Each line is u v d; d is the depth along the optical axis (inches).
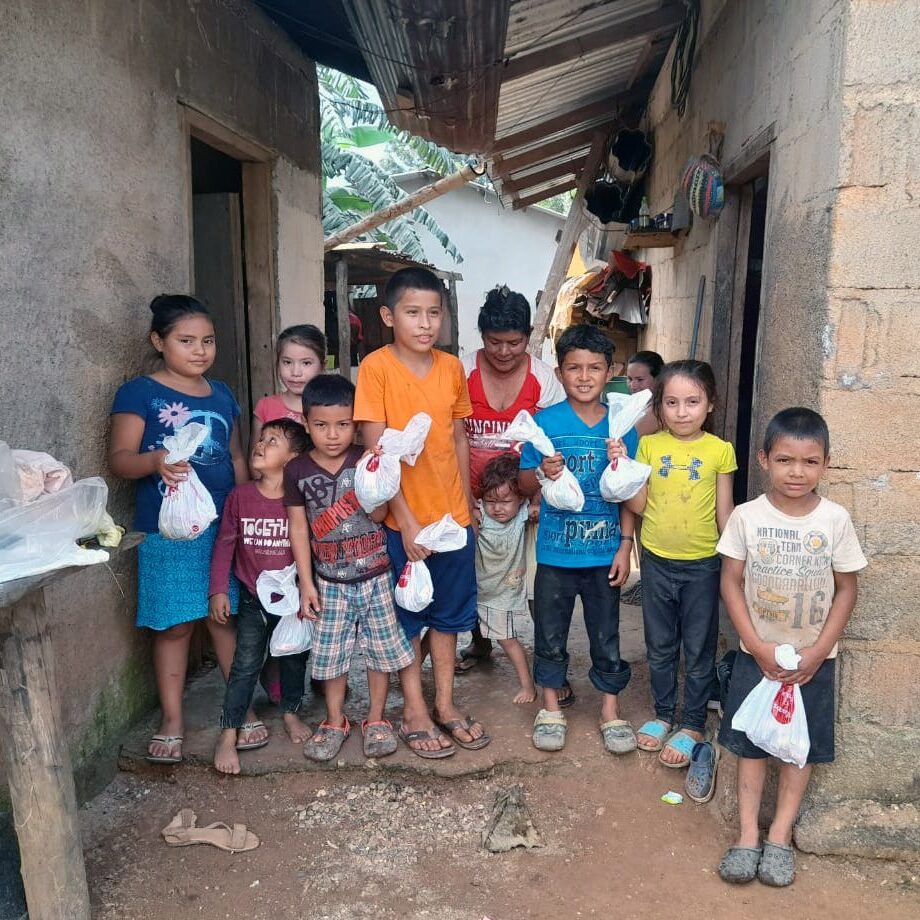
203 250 177.2
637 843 105.3
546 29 187.9
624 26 204.2
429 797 114.7
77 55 106.2
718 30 169.6
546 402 129.0
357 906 95.0
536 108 274.4
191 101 138.2
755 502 98.1
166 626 114.7
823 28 99.5
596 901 95.3
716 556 114.0
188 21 137.3
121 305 118.6
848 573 94.0
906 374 96.1
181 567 115.1
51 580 71.6
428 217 563.2
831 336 96.6
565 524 116.6
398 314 107.0
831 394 97.6
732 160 152.7
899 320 95.3
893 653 100.5
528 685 132.7
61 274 104.6
